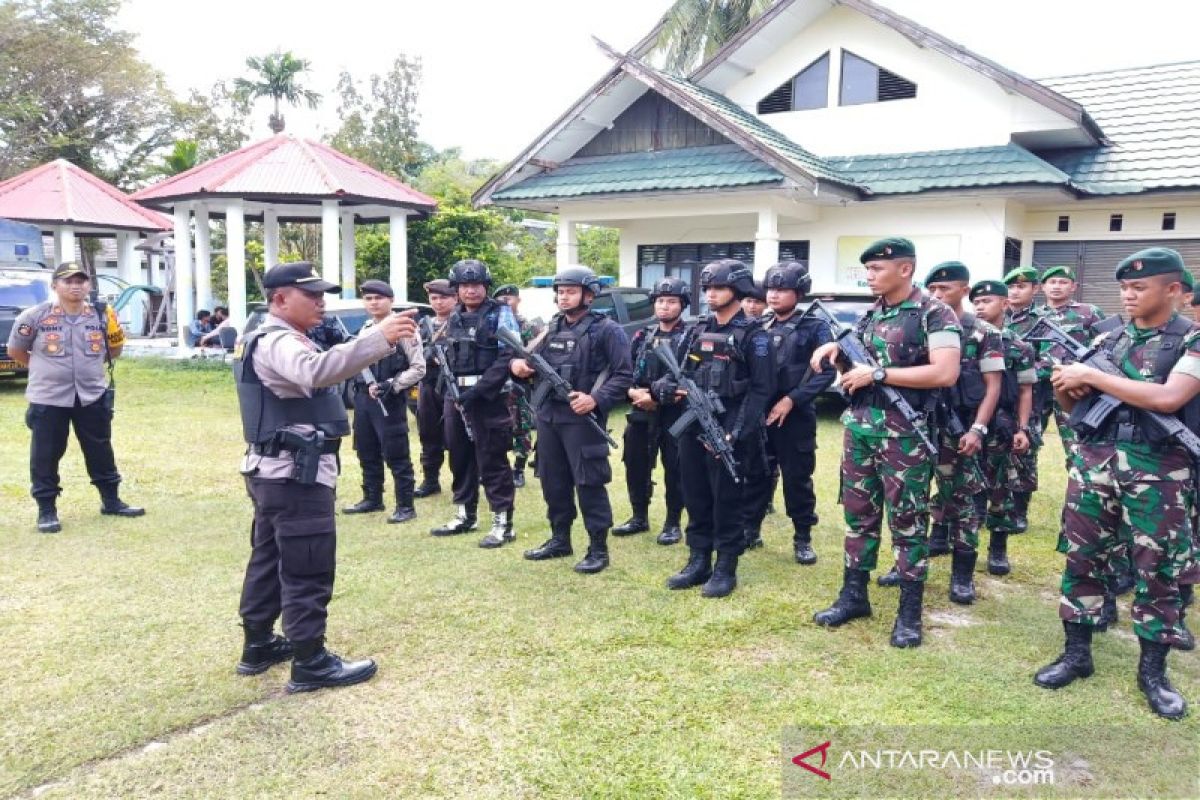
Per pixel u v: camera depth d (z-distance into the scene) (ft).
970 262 40.24
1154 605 10.84
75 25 97.60
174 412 35.55
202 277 55.67
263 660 11.84
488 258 75.31
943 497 14.61
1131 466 10.77
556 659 12.19
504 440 17.92
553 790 9.04
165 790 9.05
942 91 41.81
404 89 114.21
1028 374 15.71
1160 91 45.21
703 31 59.21
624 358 16.06
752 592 15.06
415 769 9.43
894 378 12.42
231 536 18.33
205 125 105.91
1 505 20.63
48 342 18.42
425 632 13.16
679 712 10.68
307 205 55.72
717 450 14.33
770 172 38.19
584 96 42.91
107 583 15.31
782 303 16.69
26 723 10.38
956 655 12.41
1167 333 10.78
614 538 18.84
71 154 98.78
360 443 20.47
